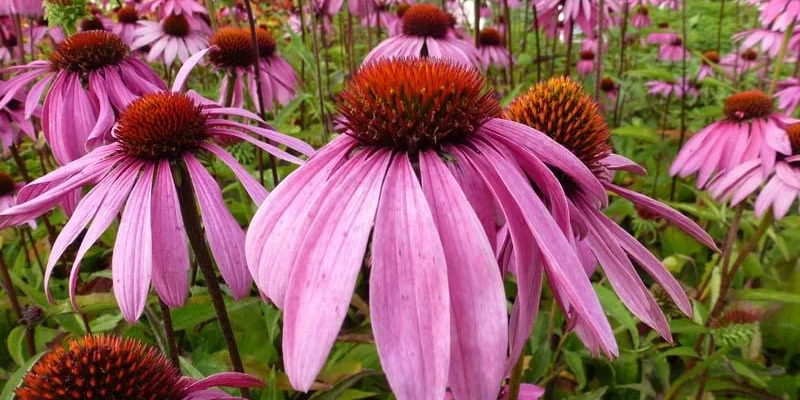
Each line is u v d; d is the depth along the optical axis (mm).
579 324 151
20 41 392
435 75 124
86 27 434
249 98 422
